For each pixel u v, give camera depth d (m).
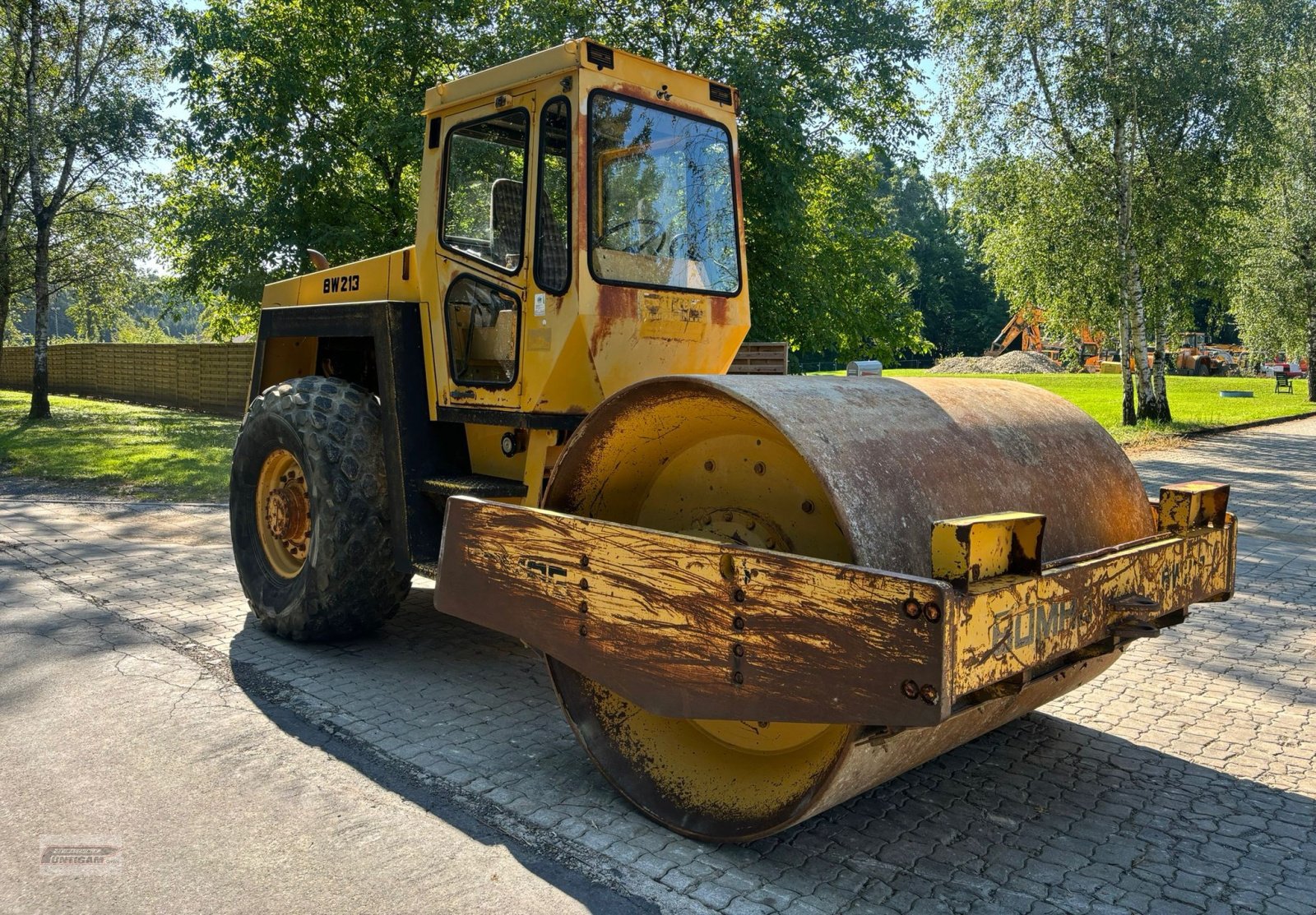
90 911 2.56
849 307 16.88
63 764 3.47
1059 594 2.57
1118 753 3.73
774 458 3.10
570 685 3.42
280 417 4.77
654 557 2.85
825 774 2.63
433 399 4.60
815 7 14.44
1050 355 48.25
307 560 4.70
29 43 19.73
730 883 2.74
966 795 3.35
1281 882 2.79
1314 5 18.88
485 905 2.61
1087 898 2.69
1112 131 18.08
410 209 16.53
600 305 3.94
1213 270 19.77
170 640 4.97
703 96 4.46
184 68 15.10
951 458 2.91
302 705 4.10
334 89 16.16
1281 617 5.68
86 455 13.48
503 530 3.36
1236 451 14.72
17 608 5.57
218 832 2.99
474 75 4.35
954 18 18.84
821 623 2.43
